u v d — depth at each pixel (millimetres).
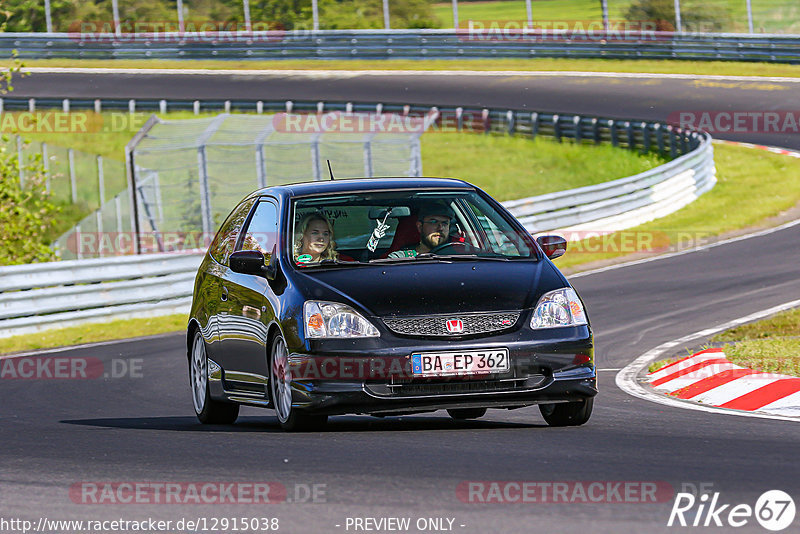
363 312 24641
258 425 29297
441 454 22062
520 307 25016
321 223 27516
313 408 24484
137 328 58688
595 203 84375
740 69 152250
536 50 168250
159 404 35625
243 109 151000
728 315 49156
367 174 108000
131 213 97125
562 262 72812
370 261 26547
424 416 30734
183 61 183125
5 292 59812
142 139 101875
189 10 195875
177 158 116312
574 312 25438
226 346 28984
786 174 103938
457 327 24500
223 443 24594
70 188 128625
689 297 55438
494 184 122125
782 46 151750
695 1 177000
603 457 21547
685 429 25359
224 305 29188
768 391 31156
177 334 54906
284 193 28828
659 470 20188
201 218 106875
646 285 60844
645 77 153625
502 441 23641
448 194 28672
